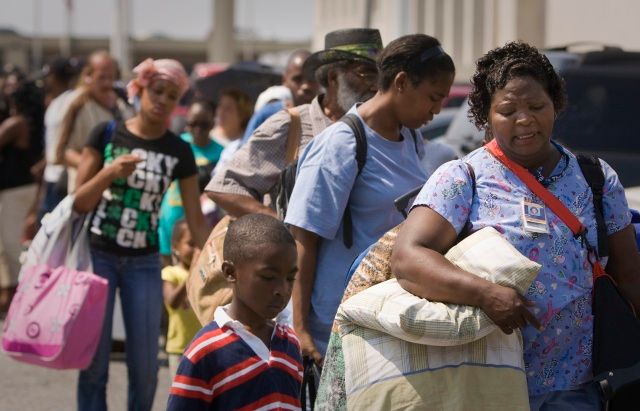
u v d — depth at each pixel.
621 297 4.49
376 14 34.66
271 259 4.40
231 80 14.30
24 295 6.95
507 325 4.16
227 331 4.46
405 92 5.35
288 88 9.46
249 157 6.18
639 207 6.87
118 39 43.03
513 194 4.41
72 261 7.08
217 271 5.80
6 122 12.22
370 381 4.36
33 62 107.69
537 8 22.81
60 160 10.59
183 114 14.44
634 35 18.84
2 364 10.10
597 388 4.57
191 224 7.47
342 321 4.48
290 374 4.55
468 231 4.42
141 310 7.26
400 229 4.53
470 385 4.29
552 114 4.41
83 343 6.91
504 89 4.39
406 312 4.23
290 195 5.77
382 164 5.44
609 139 10.74
